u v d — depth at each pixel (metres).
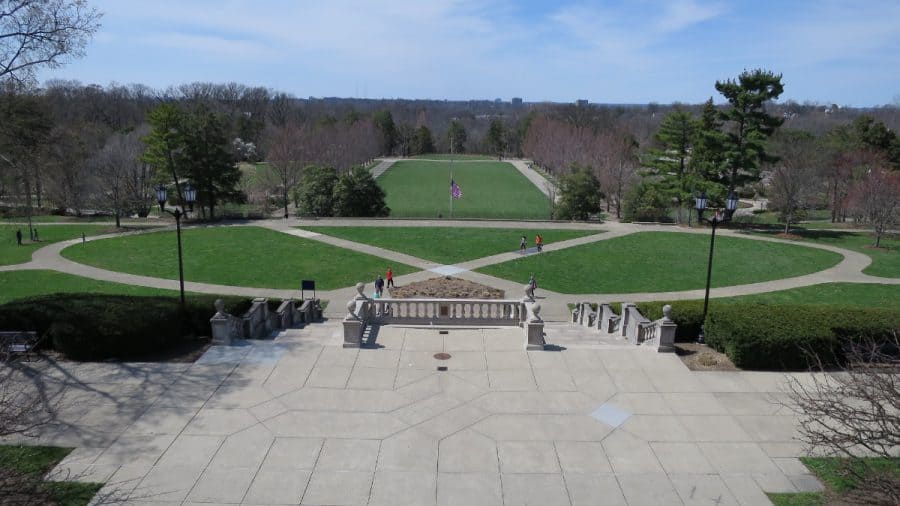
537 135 134.62
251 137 145.50
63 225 54.94
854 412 10.28
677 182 58.53
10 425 11.17
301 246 45.94
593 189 62.25
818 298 33.06
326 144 97.94
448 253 44.25
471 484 11.37
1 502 9.70
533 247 46.50
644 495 11.12
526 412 14.12
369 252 44.25
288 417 13.73
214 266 39.81
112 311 17.72
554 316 30.33
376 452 12.38
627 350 17.95
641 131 167.75
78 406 14.12
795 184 51.78
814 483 11.54
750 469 11.99
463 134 190.75
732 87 52.75
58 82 145.62
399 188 96.00
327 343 18.27
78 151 65.56
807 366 16.91
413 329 19.66
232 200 63.44
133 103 159.12
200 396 14.69
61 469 11.56
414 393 14.98
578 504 10.84
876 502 10.36
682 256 43.75
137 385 15.27
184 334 19.41
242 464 11.88
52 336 17.17
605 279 37.69
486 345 18.19
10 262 40.25
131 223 56.88
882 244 47.12
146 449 12.35
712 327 18.73
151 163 60.38
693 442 12.96
